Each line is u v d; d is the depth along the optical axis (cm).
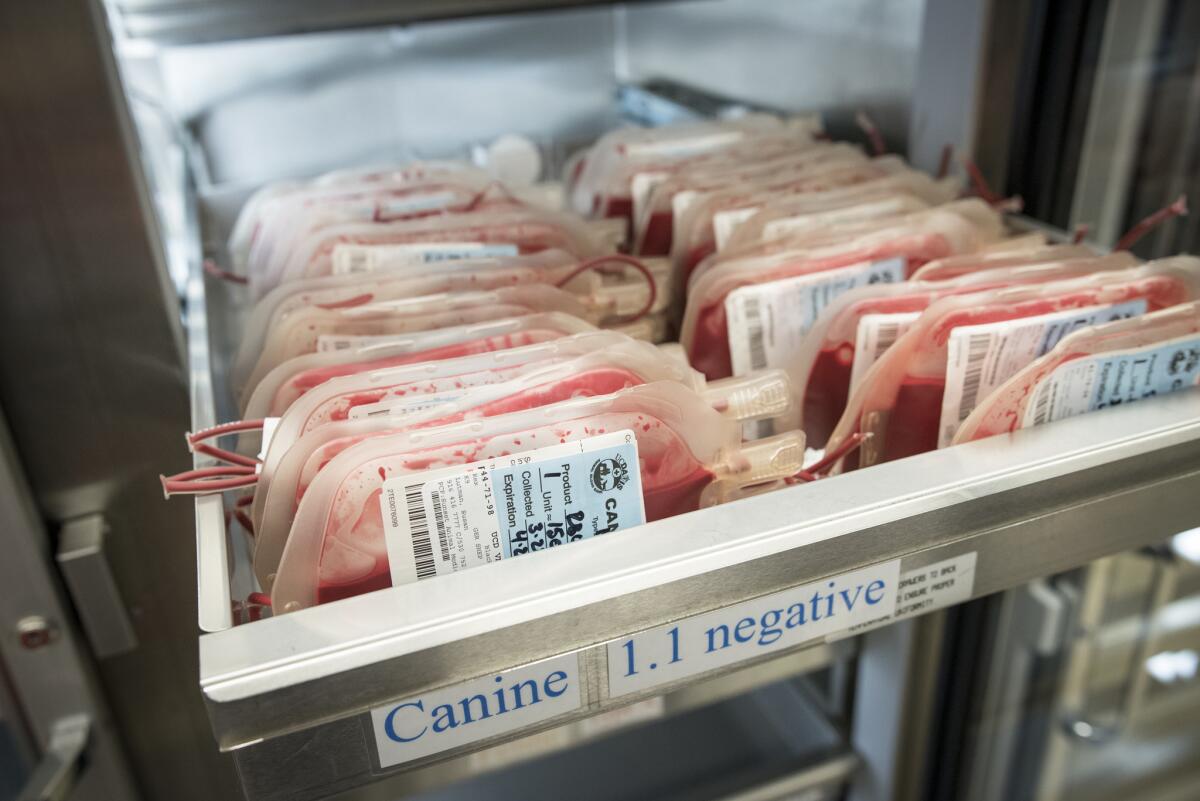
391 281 73
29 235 71
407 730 45
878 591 52
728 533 48
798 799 105
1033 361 61
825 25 111
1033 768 120
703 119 124
